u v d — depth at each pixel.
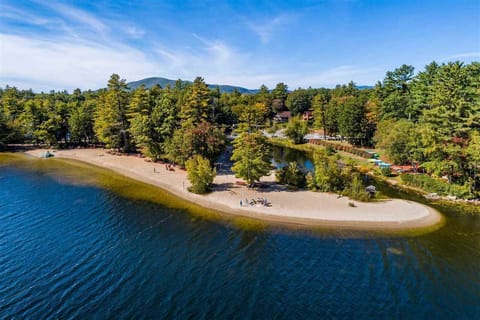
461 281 23.97
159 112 64.38
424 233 32.06
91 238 30.77
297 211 37.56
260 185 48.38
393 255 27.80
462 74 61.84
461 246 29.44
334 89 169.75
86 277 24.05
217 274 24.73
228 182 50.09
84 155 72.25
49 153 72.06
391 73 85.44
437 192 44.22
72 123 79.25
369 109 86.81
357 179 44.91
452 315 20.25
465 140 42.56
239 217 36.34
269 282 23.72
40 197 42.91
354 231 32.56
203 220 35.56
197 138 54.53
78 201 41.50
